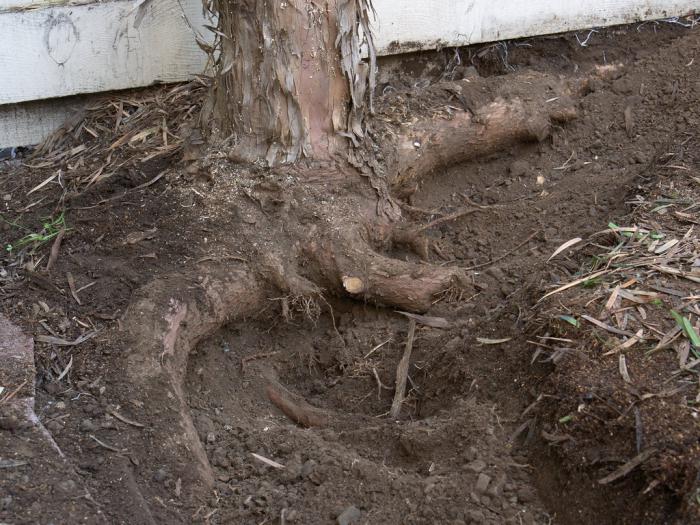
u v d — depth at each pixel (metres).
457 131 2.28
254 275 1.97
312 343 2.03
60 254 1.98
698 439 1.63
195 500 1.72
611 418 1.68
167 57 2.34
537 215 2.19
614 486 1.65
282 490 1.73
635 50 2.59
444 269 2.03
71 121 2.32
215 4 2.03
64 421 1.74
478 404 1.80
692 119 2.26
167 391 1.80
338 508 1.70
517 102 2.32
